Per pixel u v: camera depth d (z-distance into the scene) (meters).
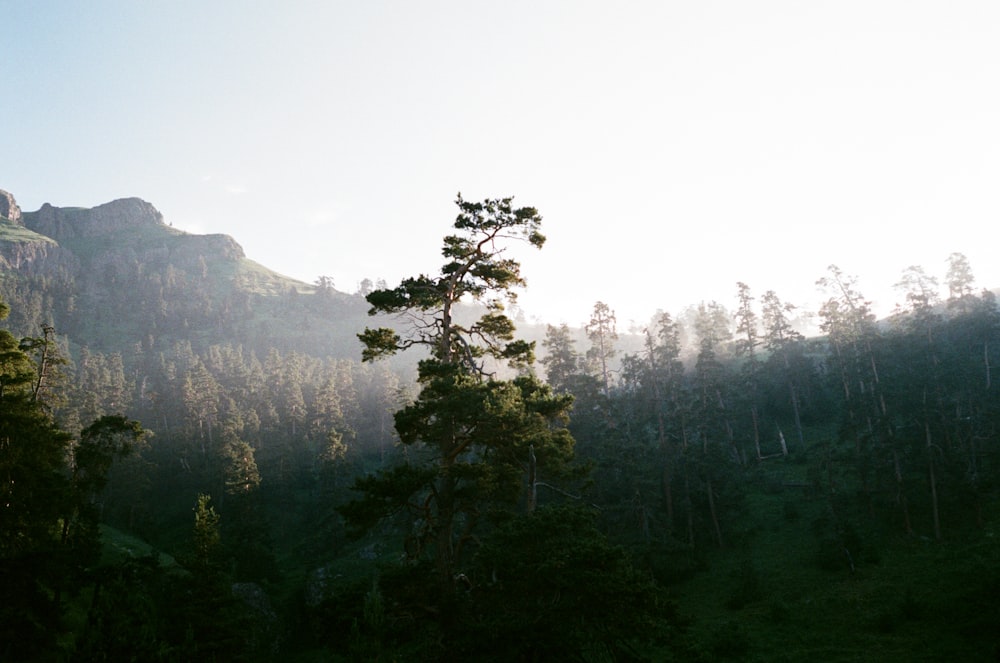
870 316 82.25
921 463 49.91
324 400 109.94
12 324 193.00
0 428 29.30
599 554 17.20
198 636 33.97
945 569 41.56
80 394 100.25
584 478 25.88
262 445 98.75
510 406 22.38
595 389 67.31
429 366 23.27
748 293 90.81
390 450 109.19
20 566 27.03
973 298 82.69
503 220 25.98
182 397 116.00
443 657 18.11
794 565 48.12
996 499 50.59
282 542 79.00
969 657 30.48
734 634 37.28
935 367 65.88
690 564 49.44
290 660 49.00
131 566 35.31
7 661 26.64
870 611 38.31
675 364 88.94
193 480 93.62
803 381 84.75
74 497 31.88
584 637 17.02
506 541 18.72
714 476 57.06
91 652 16.16
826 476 63.06
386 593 20.78
